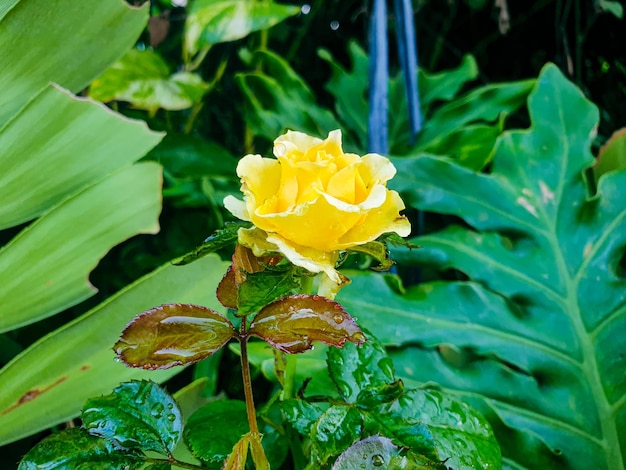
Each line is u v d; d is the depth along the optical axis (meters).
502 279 0.53
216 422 0.34
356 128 0.86
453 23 1.08
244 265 0.30
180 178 0.70
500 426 0.45
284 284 0.28
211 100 1.05
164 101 0.73
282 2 1.11
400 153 0.78
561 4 0.97
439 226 0.85
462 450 0.32
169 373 0.42
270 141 0.80
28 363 0.39
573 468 0.45
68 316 0.64
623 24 0.95
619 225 0.54
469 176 0.57
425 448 0.30
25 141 0.39
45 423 0.39
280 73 0.81
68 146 0.39
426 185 0.57
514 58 1.06
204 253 0.31
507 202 0.56
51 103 0.38
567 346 0.49
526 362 0.49
